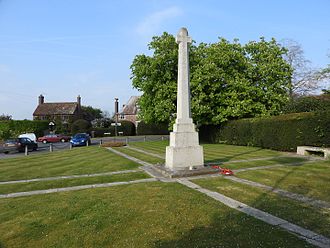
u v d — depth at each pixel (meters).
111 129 60.12
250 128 23.80
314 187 8.24
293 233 4.91
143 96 29.84
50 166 14.18
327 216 5.76
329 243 4.50
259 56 28.09
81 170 12.55
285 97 27.12
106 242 4.78
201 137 33.41
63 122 62.16
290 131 19.03
